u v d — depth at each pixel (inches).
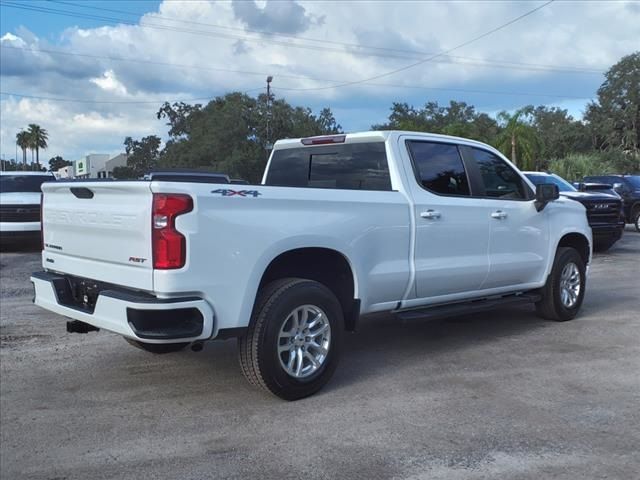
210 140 2105.1
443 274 232.5
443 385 204.7
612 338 263.6
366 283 208.5
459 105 2506.2
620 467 145.6
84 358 239.6
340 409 184.2
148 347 227.5
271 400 192.5
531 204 272.7
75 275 197.9
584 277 303.7
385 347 253.3
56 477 145.1
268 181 271.0
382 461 150.2
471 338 266.5
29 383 211.0
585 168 1549.0
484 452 154.0
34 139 4301.2
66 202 199.8
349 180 240.2
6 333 279.0
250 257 176.6
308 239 190.1
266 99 2181.3
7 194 589.3
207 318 168.6
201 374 218.8
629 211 773.3
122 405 189.9
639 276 435.8
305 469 146.9
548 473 143.0
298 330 190.9
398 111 2485.2
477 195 252.1
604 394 194.2
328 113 2330.2
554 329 280.7
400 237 218.2
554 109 3011.8
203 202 167.5
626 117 2888.8
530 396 193.0
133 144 3149.6
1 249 610.9
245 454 155.4
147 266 166.6
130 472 146.9
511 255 262.4
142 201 167.3
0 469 149.3
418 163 232.8
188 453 156.6
